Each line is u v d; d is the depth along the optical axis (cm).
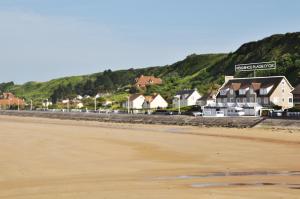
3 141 5991
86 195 2664
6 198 2619
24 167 3744
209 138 6700
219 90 14438
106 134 7538
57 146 5381
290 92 13062
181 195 2634
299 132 7306
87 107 19425
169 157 4475
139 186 2948
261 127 8475
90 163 4019
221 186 2931
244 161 4162
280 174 3419
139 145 5612
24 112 19125
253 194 2648
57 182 3100
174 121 10812
